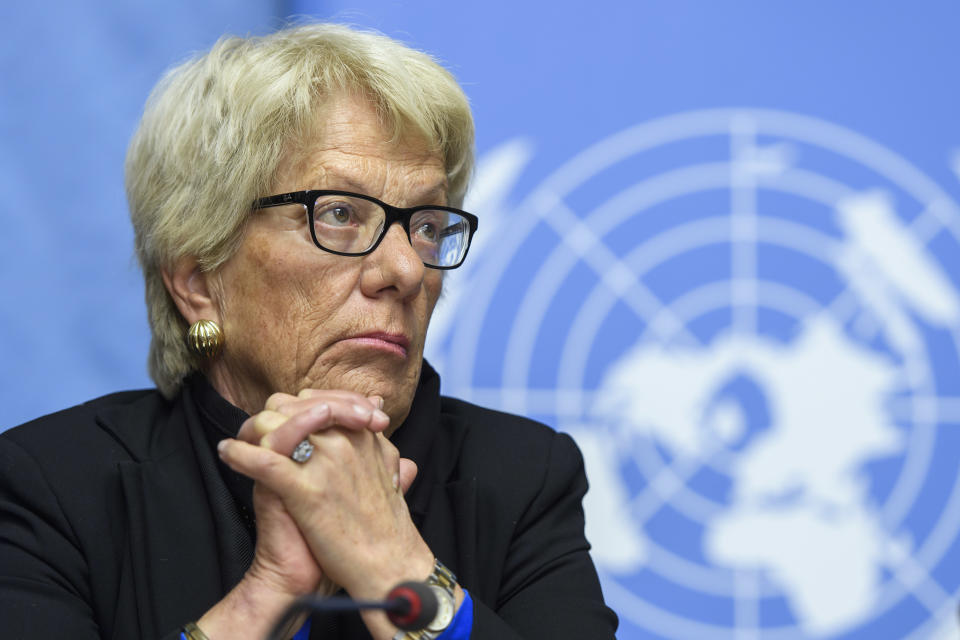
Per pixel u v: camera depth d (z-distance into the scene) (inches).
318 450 196.4
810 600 423.5
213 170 228.5
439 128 242.5
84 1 438.6
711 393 435.2
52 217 435.5
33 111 434.3
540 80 446.6
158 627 214.7
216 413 235.9
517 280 445.1
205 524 226.5
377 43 240.8
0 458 230.2
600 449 436.8
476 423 270.1
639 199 444.8
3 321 428.8
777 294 437.4
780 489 429.1
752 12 442.9
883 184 436.5
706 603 426.3
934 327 431.2
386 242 226.5
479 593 236.7
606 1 446.3
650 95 446.0
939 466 425.7
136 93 443.8
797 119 441.7
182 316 249.4
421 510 242.5
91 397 437.4
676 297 440.8
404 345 230.4
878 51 438.3
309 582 195.8
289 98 226.8
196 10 447.2
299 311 226.2
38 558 218.2
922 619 421.7
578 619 228.8
